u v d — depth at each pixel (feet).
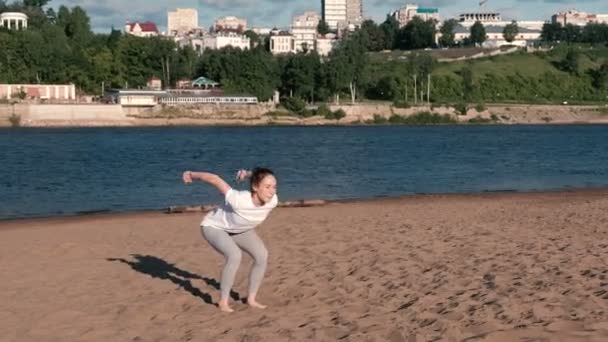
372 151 236.84
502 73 566.77
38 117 410.31
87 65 478.59
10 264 47.85
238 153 226.17
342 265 43.70
